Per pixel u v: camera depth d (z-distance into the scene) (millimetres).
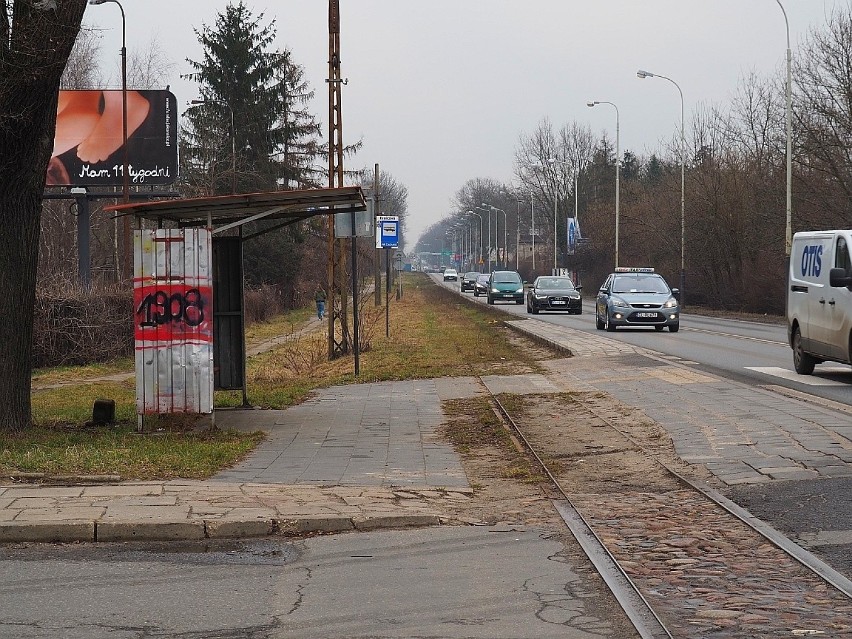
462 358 26734
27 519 8039
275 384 21688
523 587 6523
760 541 7625
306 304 73375
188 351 13281
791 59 41750
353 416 15617
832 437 11555
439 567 7078
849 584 6398
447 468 11148
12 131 12312
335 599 6270
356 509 8688
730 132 58875
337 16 24312
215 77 56688
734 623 5707
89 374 26328
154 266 13227
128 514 8258
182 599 6273
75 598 6285
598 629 5617
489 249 136750
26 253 12922
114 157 40031
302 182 59281
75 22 12406
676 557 7246
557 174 108125
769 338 31672
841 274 16984
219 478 10250
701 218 59375
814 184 45250
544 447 12492
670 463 10867
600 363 22484
